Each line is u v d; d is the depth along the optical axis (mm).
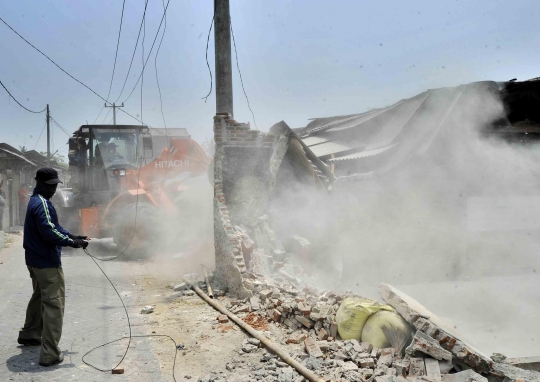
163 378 4363
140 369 4570
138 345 5270
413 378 4043
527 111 12469
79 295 7590
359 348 4734
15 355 4785
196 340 5457
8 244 14789
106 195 12305
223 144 9312
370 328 4957
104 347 5184
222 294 7656
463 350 4207
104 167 12359
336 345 4910
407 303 4828
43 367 4512
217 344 5332
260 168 9508
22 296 7363
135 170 12500
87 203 12539
